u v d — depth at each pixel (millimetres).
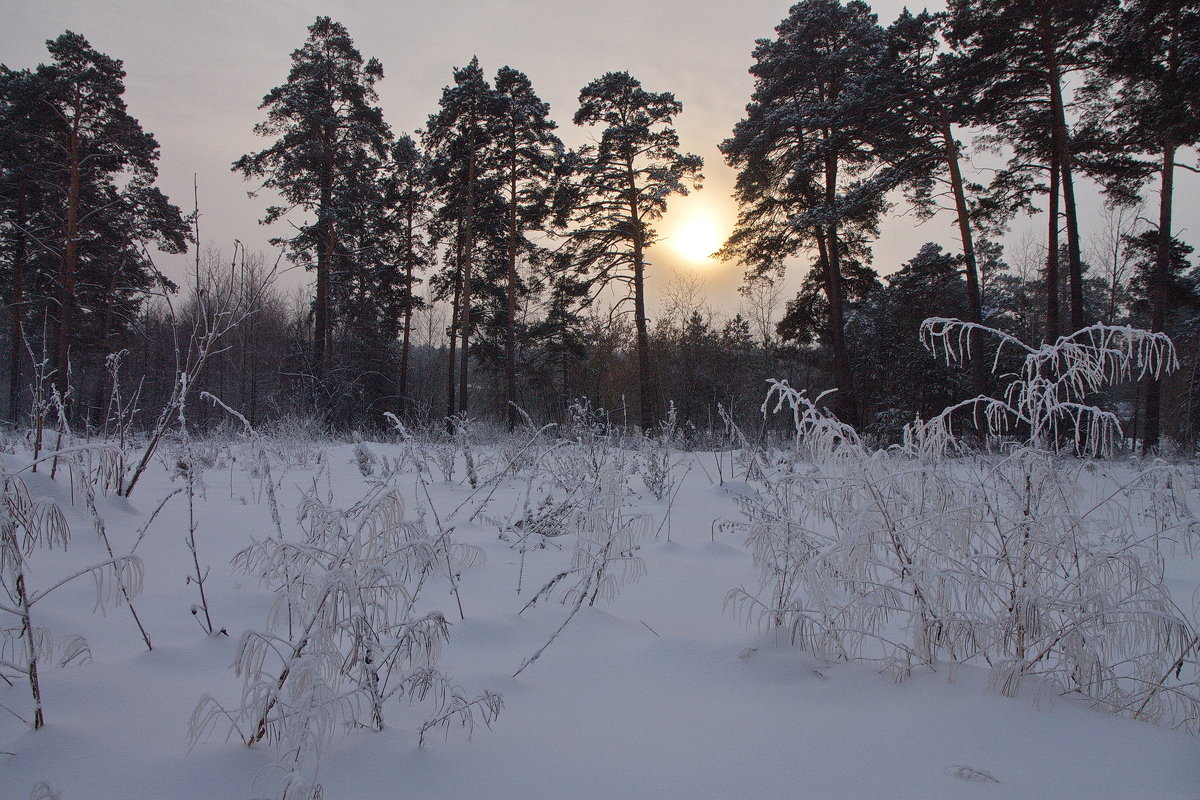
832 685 2529
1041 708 2270
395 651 2162
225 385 28484
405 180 30844
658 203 25375
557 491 6238
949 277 19500
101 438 5285
